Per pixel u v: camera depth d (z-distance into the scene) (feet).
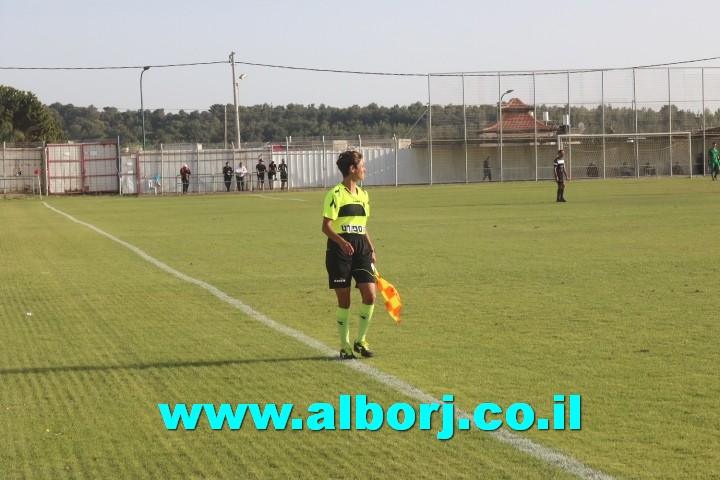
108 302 57.62
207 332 47.03
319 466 26.89
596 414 31.07
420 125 304.50
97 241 103.86
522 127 303.07
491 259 76.43
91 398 34.65
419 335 45.01
